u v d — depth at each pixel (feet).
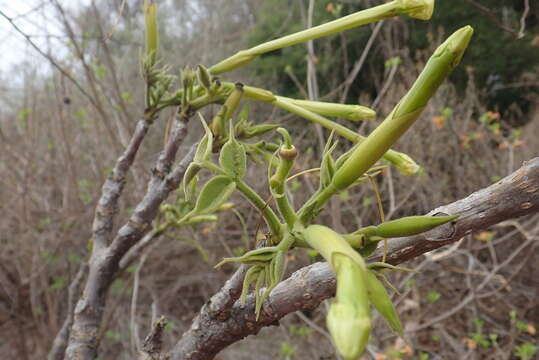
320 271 2.61
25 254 14.67
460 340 13.00
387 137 1.95
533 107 26.32
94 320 4.51
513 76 26.27
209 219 5.58
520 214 2.20
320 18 24.53
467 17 25.11
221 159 2.18
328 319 1.42
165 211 5.62
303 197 13.83
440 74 1.81
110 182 4.69
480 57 25.86
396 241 2.44
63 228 14.93
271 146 3.34
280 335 14.55
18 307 14.60
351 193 15.46
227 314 2.92
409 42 25.17
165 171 4.25
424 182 14.65
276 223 2.20
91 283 4.51
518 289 14.87
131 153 4.59
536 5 24.67
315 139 15.89
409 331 11.46
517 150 16.70
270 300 2.77
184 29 22.17
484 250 15.90
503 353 10.77
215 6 21.99
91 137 16.07
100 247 4.65
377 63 23.98
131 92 16.58
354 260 1.61
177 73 18.90
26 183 13.92
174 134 4.13
